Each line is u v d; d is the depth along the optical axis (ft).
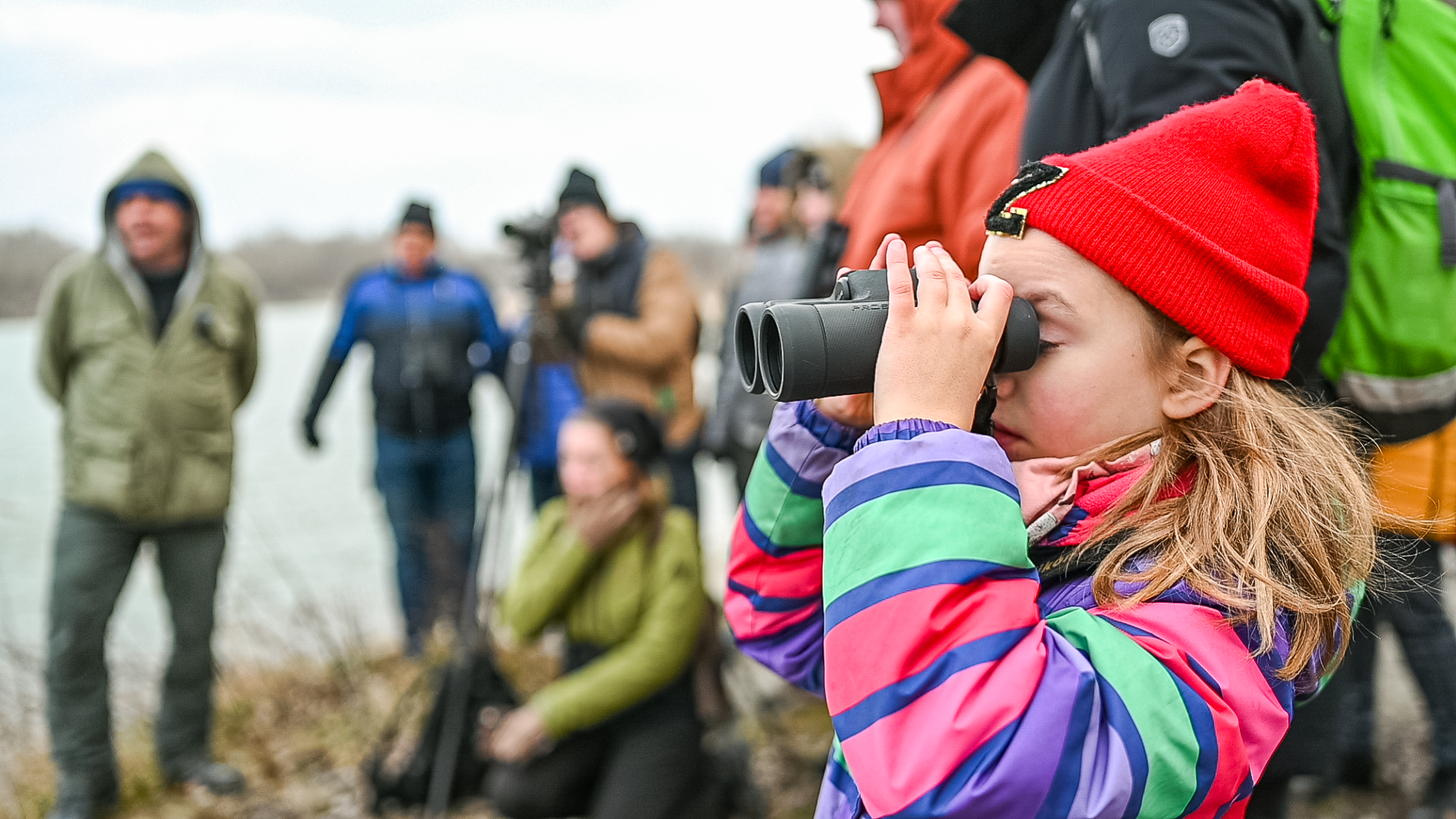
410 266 16.43
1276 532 3.19
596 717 8.82
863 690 2.87
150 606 18.80
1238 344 3.24
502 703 10.11
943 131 6.85
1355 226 5.36
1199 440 3.28
